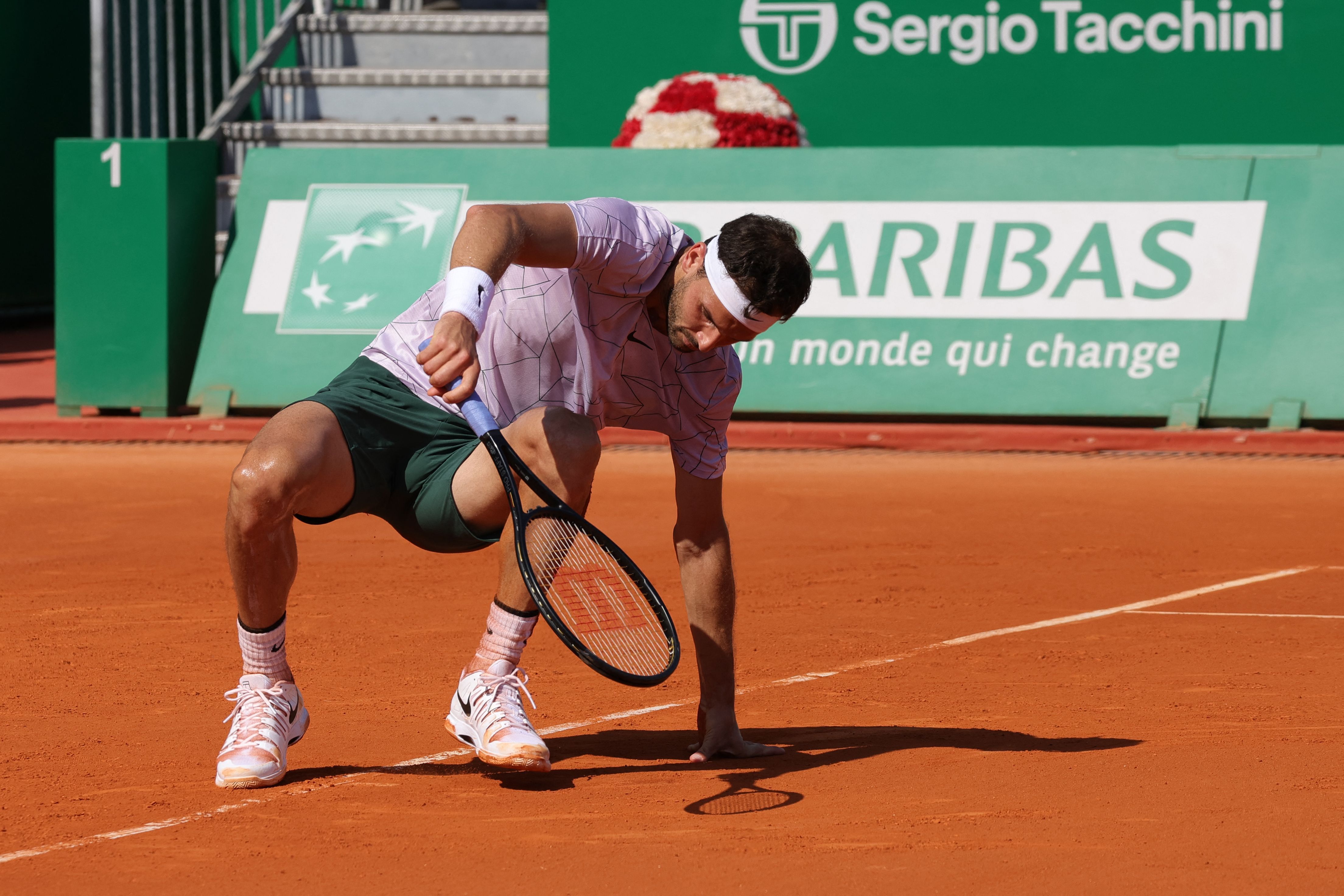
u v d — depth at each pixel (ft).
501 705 44.98
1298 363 144.36
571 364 46.11
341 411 45.09
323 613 77.36
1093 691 60.49
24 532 102.01
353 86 221.25
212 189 163.53
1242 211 148.97
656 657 45.32
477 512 45.57
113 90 204.64
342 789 45.83
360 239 157.58
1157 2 179.01
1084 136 182.29
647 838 40.63
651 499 117.19
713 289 42.98
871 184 155.22
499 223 42.11
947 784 46.03
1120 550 96.02
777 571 89.10
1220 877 36.63
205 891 36.47
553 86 190.08
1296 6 176.76
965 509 112.98
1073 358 147.95
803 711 57.57
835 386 150.61
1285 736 52.21
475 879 37.27
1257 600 80.84
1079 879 36.65
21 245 273.13
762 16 186.29
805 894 35.88
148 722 55.06
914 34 184.14
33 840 40.52
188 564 90.84
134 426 151.74
